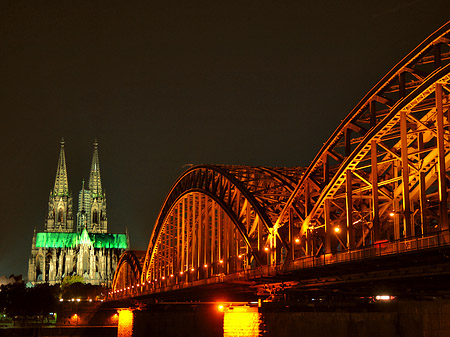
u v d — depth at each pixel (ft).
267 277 290.97
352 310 236.63
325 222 263.90
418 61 219.82
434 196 252.42
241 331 296.71
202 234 460.55
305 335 257.14
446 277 208.23
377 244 215.51
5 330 625.41
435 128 216.13
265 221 316.81
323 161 270.26
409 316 214.07
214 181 397.39
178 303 408.26
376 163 233.55
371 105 236.84
